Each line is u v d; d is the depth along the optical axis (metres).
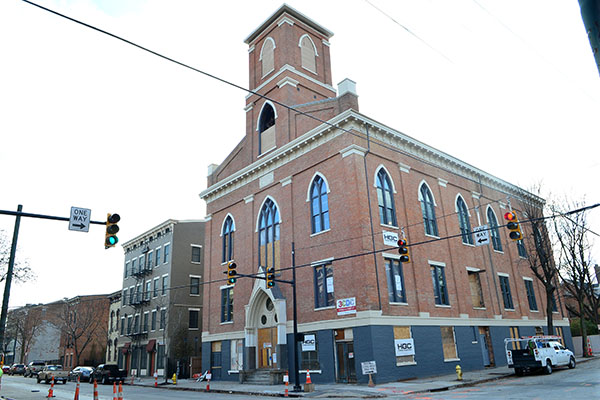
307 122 32.19
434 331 28.22
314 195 30.17
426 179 32.66
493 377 24.72
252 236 34.59
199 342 48.34
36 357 78.62
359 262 25.78
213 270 38.22
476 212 36.34
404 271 27.98
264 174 34.75
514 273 38.19
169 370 44.84
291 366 28.81
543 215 38.84
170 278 48.22
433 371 26.97
